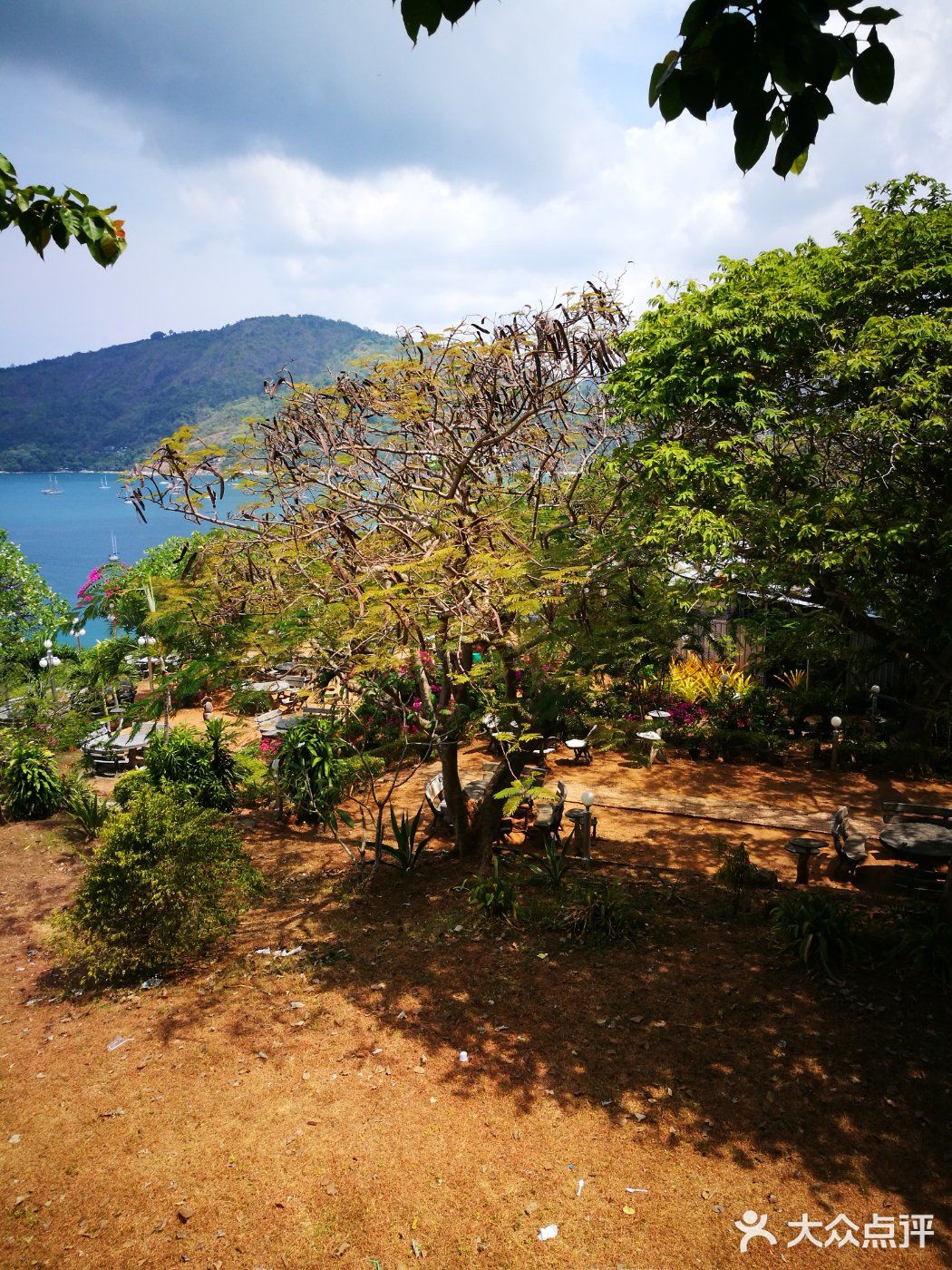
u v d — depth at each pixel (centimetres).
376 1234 495
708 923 858
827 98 171
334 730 1201
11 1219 512
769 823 1210
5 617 1966
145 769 1258
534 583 870
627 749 1524
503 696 1070
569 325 784
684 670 1750
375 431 883
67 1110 612
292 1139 573
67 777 1373
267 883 1026
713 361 835
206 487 779
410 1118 591
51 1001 786
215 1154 562
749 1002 705
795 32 156
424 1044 676
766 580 862
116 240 314
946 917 793
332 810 1168
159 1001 771
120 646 1502
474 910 898
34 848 1170
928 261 804
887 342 761
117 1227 505
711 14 163
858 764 1447
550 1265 471
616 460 902
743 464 823
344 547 792
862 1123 563
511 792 747
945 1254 466
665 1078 618
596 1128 574
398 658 819
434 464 924
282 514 857
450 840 1151
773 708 1625
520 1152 555
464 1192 523
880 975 731
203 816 882
